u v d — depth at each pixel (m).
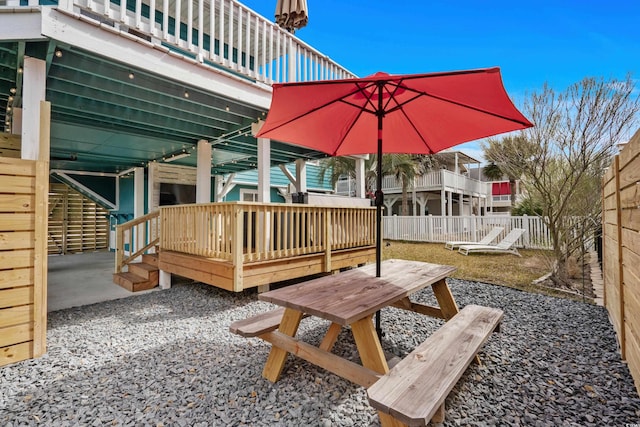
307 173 13.21
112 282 5.23
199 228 4.26
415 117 2.83
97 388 2.10
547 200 5.82
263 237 4.08
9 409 1.87
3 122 5.09
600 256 6.37
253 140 6.41
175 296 4.39
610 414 1.85
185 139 6.08
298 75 4.98
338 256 5.17
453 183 16.09
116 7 4.51
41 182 2.58
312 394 2.02
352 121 2.98
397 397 1.31
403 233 12.33
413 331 3.12
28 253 2.51
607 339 2.93
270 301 1.97
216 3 5.29
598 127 5.54
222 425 1.73
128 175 9.04
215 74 4.06
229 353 2.61
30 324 2.51
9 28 2.63
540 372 2.33
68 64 3.23
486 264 7.06
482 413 1.85
